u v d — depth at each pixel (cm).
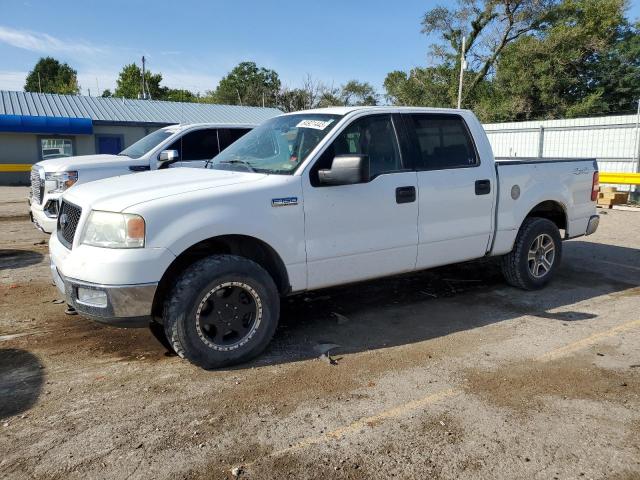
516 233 570
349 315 523
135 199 376
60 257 395
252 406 343
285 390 365
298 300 569
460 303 561
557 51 3394
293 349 437
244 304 404
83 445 300
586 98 3459
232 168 466
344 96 5047
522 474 275
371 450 296
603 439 306
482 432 314
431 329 485
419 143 497
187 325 377
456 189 508
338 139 448
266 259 433
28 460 286
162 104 3167
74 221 405
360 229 452
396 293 595
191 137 879
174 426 320
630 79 3597
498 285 627
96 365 406
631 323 499
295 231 419
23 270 699
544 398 354
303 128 470
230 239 412
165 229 368
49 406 344
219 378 383
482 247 540
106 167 792
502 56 3628
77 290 373
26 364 408
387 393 361
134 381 379
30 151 2572
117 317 362
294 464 284
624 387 370
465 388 369
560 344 448
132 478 272
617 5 3400
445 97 3897
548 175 590
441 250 506
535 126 1931
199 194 388
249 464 284
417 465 283
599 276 674
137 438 307
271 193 407
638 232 1012
